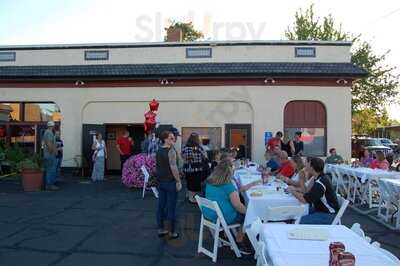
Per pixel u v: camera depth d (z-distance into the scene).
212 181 6.12
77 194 11.75
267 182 7.85
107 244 6.72
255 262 5.85
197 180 10.28
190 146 10.40
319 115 15.64
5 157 15.23
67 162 16.33
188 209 9.67
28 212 9.16
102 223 8.17
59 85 16.42
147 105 16.12
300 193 6.10
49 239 6.99
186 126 15.88
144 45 16.41
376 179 10.06
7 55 17.02
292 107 15.67
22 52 16.95
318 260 3.29
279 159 9.95
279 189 7.01
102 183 14.23
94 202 10.48
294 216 5.62
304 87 15.54
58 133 15.58
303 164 8.27
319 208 5.83
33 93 16.50
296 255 3.42
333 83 15.49
